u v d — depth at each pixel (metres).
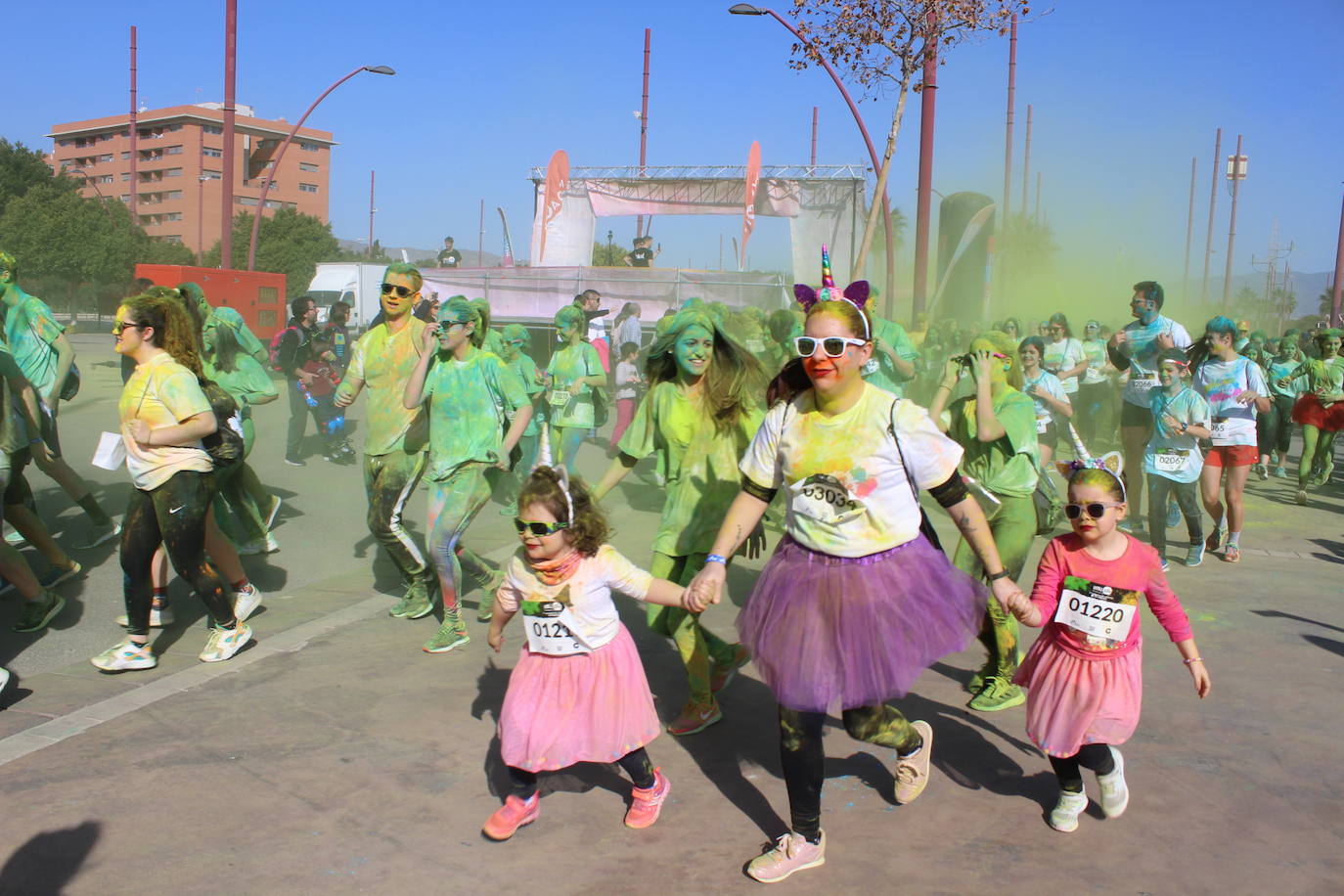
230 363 7.68
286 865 3.50
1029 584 7.45
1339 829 3.84
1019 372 5.25
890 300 20.92
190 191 116.81
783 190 26.38
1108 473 3.71
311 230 66.38
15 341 7.20
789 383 3.65
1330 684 5.37
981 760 4.41
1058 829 3.80
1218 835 3.79
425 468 6.07
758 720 4.84
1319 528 10.03
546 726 3.61
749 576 7.48
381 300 5.98
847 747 4.53
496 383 5.67
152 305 5.13
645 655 5.76
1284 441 14.45
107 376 21.95
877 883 3.44
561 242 28.31
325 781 4.10
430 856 3.58
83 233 52.16
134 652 5.24
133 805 3.87
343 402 6.08
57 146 130.00
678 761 4.39
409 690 5.07
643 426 4.85
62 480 7.49
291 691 5.03
